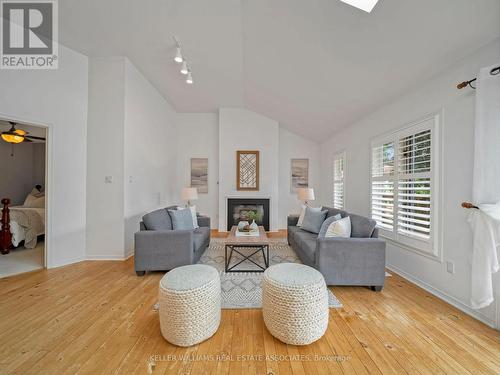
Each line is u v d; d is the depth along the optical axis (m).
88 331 1.69
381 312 1.96
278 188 5.84
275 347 1.54
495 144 1.65
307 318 1.53
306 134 5.69
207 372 1.33
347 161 4.34
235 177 5.49
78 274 2.77
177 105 5.39
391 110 3.00
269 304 1.63
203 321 1.57
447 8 1.61
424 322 1.81
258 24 2.60
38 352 1.47
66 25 2.73
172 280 1.65
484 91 1.69
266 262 2.99
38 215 3.96
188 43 3.07
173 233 2.71
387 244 3.00
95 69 3.35
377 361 1.41
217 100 5.09
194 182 5.86
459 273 2.02
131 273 2.81
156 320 1.83
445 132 2.16
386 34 2.03
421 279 2.45
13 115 2.68
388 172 3.04
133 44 3.08
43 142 5.48
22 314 1.90
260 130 5.50
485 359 1.43
